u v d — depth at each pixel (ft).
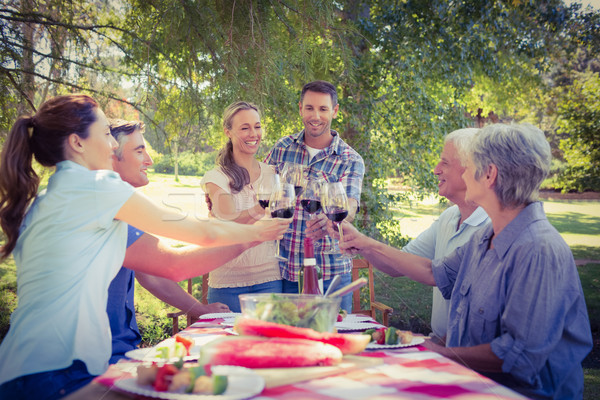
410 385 2.84
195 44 13.37
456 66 20.57
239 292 8.09
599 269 20.61
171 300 7.16
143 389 2.69
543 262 4.73
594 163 24.04
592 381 12.40
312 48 14.94
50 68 13.37
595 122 23.85
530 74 24.41
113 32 14.32
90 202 4.60
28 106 13.08
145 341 12.84
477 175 5.22
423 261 6.49
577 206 24.86
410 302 13.37
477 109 26.27
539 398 4.62
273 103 14.70
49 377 4.18
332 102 9.10
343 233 6.45
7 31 12.80
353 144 18.71
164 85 13.64
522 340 4.67
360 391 2.72
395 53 19.26
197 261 5.90
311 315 3.25
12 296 15.69
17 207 4.64
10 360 4.24
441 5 20.40
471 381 2.93
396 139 19.56
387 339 4.08
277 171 9.30
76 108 4.88
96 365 4.44
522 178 5.02
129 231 5.73
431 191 19.53
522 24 22.75
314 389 2.75
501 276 5.09
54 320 4.32
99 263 4.67
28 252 4.48
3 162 4.66
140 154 6.73
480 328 5.19
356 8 19.71
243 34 13.71
